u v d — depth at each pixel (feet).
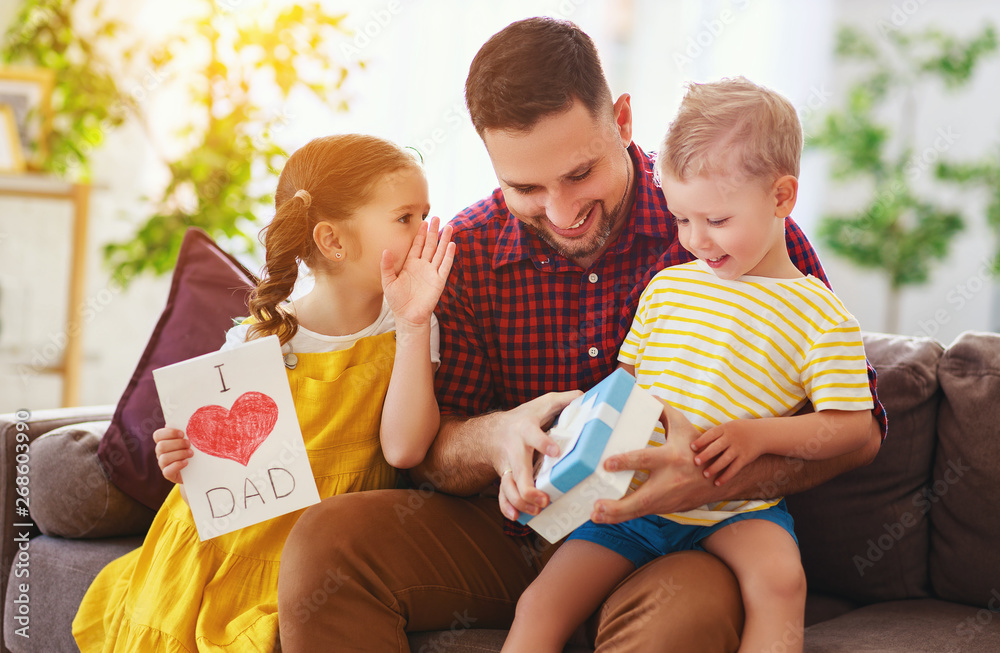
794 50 12.35
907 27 12.75
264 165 7.68
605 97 3.55
